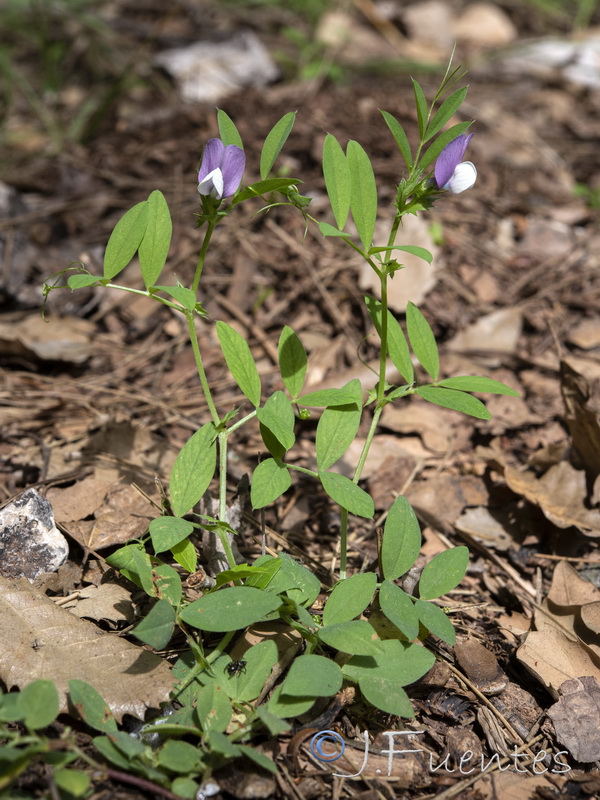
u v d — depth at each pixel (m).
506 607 0.40
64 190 0.65
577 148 0.79
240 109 0.71
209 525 0.33
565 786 0.33
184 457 0.34
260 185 0.32
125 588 0.36
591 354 0.53
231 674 0.33
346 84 0.87
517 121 0.83
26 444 0.45
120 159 0.68
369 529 0.42
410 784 0.32
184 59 0.86
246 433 0.46
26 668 0.32
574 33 1.06
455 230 0.61
